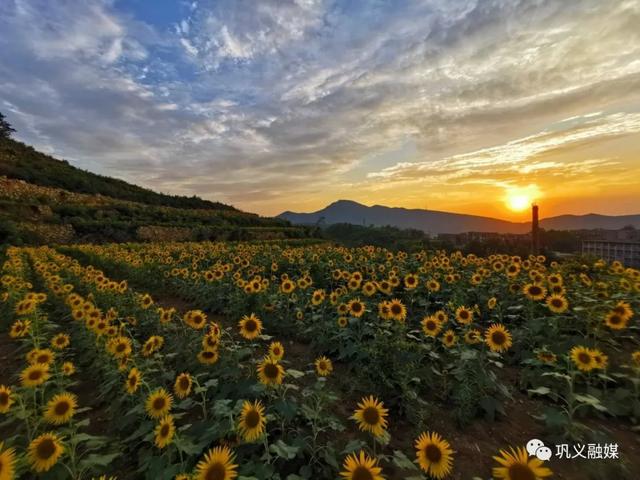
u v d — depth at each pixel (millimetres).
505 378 5035
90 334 6004
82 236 32844
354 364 5121
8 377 5805
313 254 13484
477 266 10102
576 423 3643
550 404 4387
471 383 4219
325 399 3781
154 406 3291
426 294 8172
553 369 4762
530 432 3891
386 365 4656
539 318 5801
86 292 10586
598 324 5340
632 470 3238
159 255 16562
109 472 3359
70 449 3010
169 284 12133
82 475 3100
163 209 50844
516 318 6656
